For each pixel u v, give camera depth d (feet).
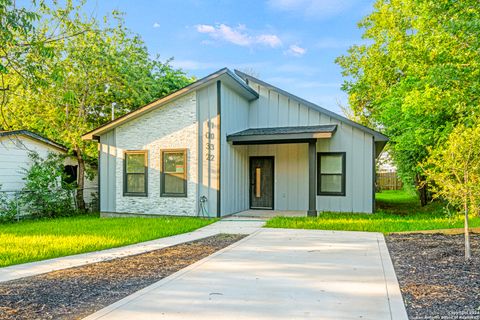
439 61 33.96
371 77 58.03
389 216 35.55
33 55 18.06
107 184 40.37
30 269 17.02
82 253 20.67
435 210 43.78
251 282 14.38
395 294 12.71
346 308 11.44
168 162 37.68
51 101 36.86
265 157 43.09
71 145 47.06
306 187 41.37
